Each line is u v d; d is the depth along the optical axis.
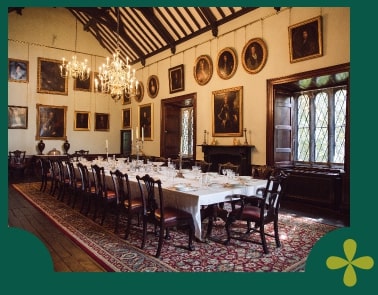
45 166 8.13
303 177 6.39
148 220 3.78
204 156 8.40
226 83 8.00
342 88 6.54
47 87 11.40
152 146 11.09
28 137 11.00
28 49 11.01
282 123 7.06
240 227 4.74
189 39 9.20
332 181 5.86
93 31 12.34
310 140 7.05
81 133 12.24
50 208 6.10
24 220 5.21
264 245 3.67
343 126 6.51
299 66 6.25
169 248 3.85
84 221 5.14
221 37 8.09
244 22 7.43
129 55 12.15
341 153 6.55
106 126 12.87
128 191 4.14
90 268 3.27
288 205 6.31
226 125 7.94
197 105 8.98
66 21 11.84
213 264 3.36
